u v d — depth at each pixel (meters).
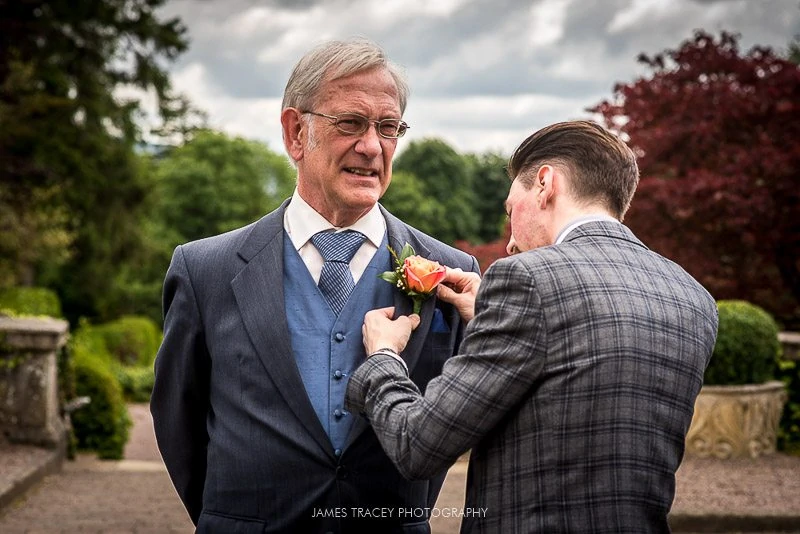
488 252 11.99
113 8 18.92
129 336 20.95
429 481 2.56
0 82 16.20
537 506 2.01
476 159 40.59
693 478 6.86
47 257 16.42
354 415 2.39
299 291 2.47
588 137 2.23
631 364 2.01
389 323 2.38
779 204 10.61
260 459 2.37
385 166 2.43
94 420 8.87
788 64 11.48
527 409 2.04
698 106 11.24
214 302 2.49
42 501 6.43
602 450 1.99
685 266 10.70
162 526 5.68
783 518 5.71
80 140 18.66
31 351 7.85
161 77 20.12
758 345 7.91
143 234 22.69
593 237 2.15
